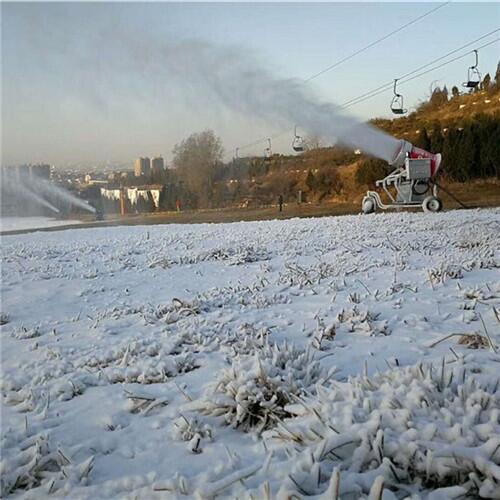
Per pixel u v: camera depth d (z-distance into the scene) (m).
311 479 2.39
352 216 20.27
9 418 3.95
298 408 3.20
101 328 6.45
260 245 13.05
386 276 8.35
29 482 2.98
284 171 40.97
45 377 4.75
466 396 2.85
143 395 4.05
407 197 20.33
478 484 2.24
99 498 2.72
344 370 4.29
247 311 6.76
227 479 2.48
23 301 8.48
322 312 6.39
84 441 3.46
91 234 19.44
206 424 3.49
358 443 2.57
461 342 4.74
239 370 3.85
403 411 2.67
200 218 28.36
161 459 3.12
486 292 6.67
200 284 9.02
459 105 41.84
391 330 5.42
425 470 2.36
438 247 11.06
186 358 4.88
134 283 9.47
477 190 27.64
